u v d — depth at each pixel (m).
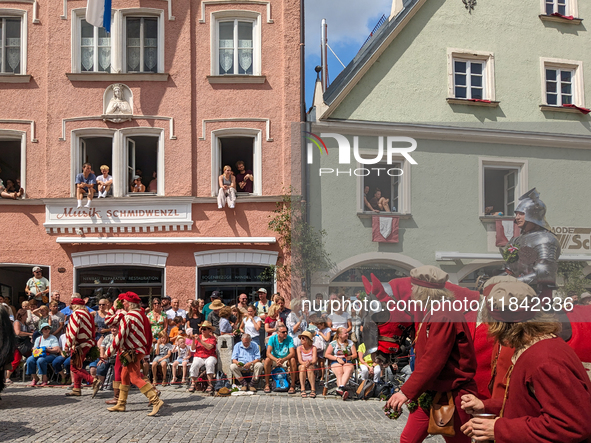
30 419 8.30
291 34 15.73
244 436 7.41
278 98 15.64
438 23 12.88
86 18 14.78
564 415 2.28
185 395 11.07
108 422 8.21
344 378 10.77
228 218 15.38
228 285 15.27
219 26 15.96
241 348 11.43
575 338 3.13
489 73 8.02
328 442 7.11
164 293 15.28
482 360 3.56
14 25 15.92
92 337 10.83
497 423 2.48
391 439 7.30
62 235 15.41
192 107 15.63
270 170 15.47
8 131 15.57
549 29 13.73
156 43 15.88
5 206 15.47
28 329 12.23
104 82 15.64
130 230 15.38
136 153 15.73
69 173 15.52
